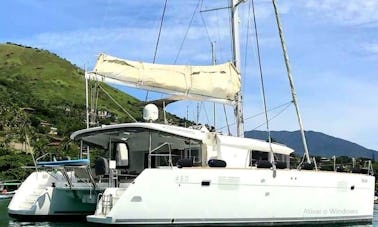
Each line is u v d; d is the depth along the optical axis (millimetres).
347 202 16766
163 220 12828
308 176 15586
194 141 14562
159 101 16031
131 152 15602
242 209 14000
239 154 15344
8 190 61344
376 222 19172
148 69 15258
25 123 91938
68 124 109375
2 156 73438
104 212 12664
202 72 16016
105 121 48688
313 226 15797
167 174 12859
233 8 17656
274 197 14680
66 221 15570
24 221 15391
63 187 15062
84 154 17453
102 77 14656
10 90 137250
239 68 17516
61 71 181500
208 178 13422
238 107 16891
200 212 13312
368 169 17891
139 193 12539
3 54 191000
